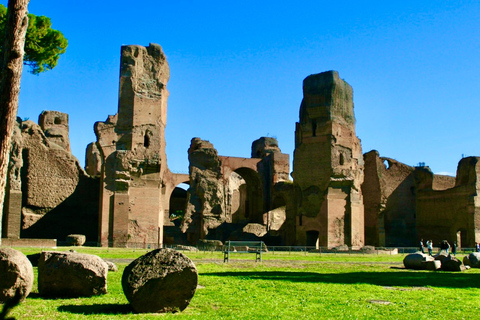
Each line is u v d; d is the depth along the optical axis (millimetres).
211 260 30094
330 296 15758
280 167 68500
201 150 62906
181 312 12508
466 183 62875
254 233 61812
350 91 56156
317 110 54406
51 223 50781
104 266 14453
